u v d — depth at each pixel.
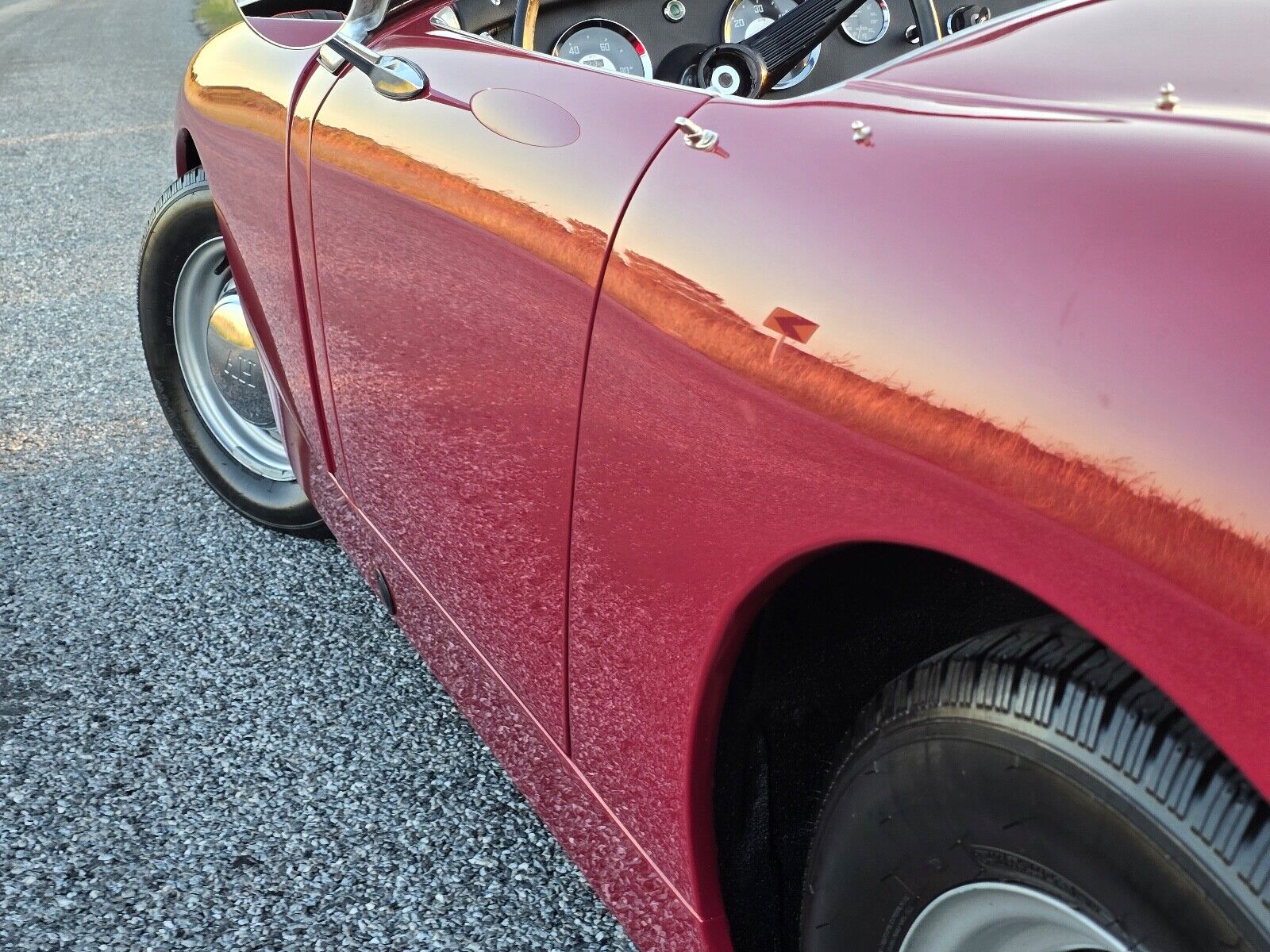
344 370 1.73
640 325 1.01
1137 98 0.87
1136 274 0.69
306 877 1.72
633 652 1.12
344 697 2.14
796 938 1.18
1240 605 0.59
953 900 0.85
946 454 0.74
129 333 4.19
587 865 1.36
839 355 0.82
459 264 1.29
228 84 2.04
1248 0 1.01
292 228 1.79
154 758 1.99
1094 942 0.75
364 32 1.72
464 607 1.53
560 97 1.24
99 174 7.07
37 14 22.81
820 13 1.46
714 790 1.10
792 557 0.88
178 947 1.60
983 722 0.80
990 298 0.74
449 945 1.60
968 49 1.03
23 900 1.68
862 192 0.86
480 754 1.99
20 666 2.25
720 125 1.03
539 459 1.21
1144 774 0.70
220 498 2.91
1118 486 0.65
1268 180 0.70
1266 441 0.60
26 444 3.25
